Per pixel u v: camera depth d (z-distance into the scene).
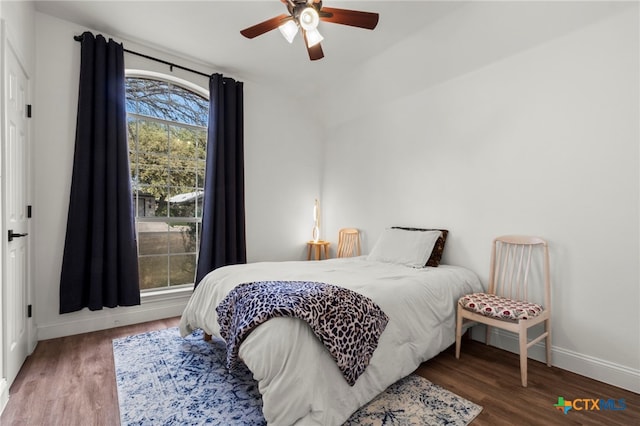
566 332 2.14
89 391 1.78
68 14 2.53
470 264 2.73
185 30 2.73
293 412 1.28
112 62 2.72
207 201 3.26
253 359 1.39
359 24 2.04
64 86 2.60
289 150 4.08
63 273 2.53
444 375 1.99
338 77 3.56
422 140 3.16
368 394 1.56
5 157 1.69
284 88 3.90
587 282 2.05
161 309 3.06
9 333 1.79
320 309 1.47
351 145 4.00
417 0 2.24
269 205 3.90
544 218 2.27
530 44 2.32
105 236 2.70
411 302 1.96
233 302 1.78
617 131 1.94
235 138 3.48
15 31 1.92
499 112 2.54
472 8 2.29
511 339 2.39
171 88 3.33
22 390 1.78
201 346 2.39
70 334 2.60
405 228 3.20
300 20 1.96
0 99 1.65
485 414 1.59
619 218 1.93
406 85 3.22
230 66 3.35
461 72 2.79
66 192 2.61
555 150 2.21
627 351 1.89
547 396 1.77
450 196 2.91
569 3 2.01
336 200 4.21
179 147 3.39
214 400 1.69
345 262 2.89
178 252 3.38
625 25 1.90
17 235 1.87
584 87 2.07
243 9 2.44
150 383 1.85
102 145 2.66
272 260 3.93
